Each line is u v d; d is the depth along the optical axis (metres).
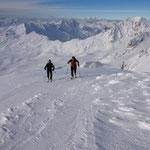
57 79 16.81
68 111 5.74
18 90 12.95
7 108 7.52
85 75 18.42
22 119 5.48
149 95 6.17
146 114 4.36
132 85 8.36
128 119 4.21
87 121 4.48
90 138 3.50
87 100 6.91
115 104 5.70
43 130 4.37
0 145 3.80
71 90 9.84
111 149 3.01
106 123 4.16
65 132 4.05
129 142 3.16
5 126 4.95
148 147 2.94
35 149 3.46
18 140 3.98
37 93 10.29
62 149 3.27
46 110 6.25
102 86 9.27
